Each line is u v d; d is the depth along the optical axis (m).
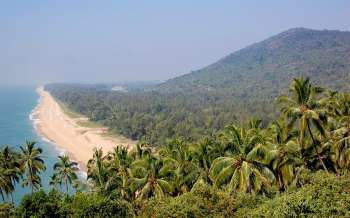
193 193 44.84
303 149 55.88
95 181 70.88
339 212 35.06
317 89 54.09
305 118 52.78
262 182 50.69
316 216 35.06
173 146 71.69
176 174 59.84
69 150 180.50
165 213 42.19
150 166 58.88
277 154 53.50
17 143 194.38
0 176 77.56
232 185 50.75
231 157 52.41
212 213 42.88
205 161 60.62
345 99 63.28
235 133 52.66
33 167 89.50
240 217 42.44
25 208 42.00
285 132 56.12
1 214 42.59
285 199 37.59
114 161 71.50
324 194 36.50
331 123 61.22
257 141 52.09
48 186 120.25
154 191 57.91
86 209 42.97
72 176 94.50
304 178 49.09
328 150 59.06
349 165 58.03
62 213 42.47
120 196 64.00
